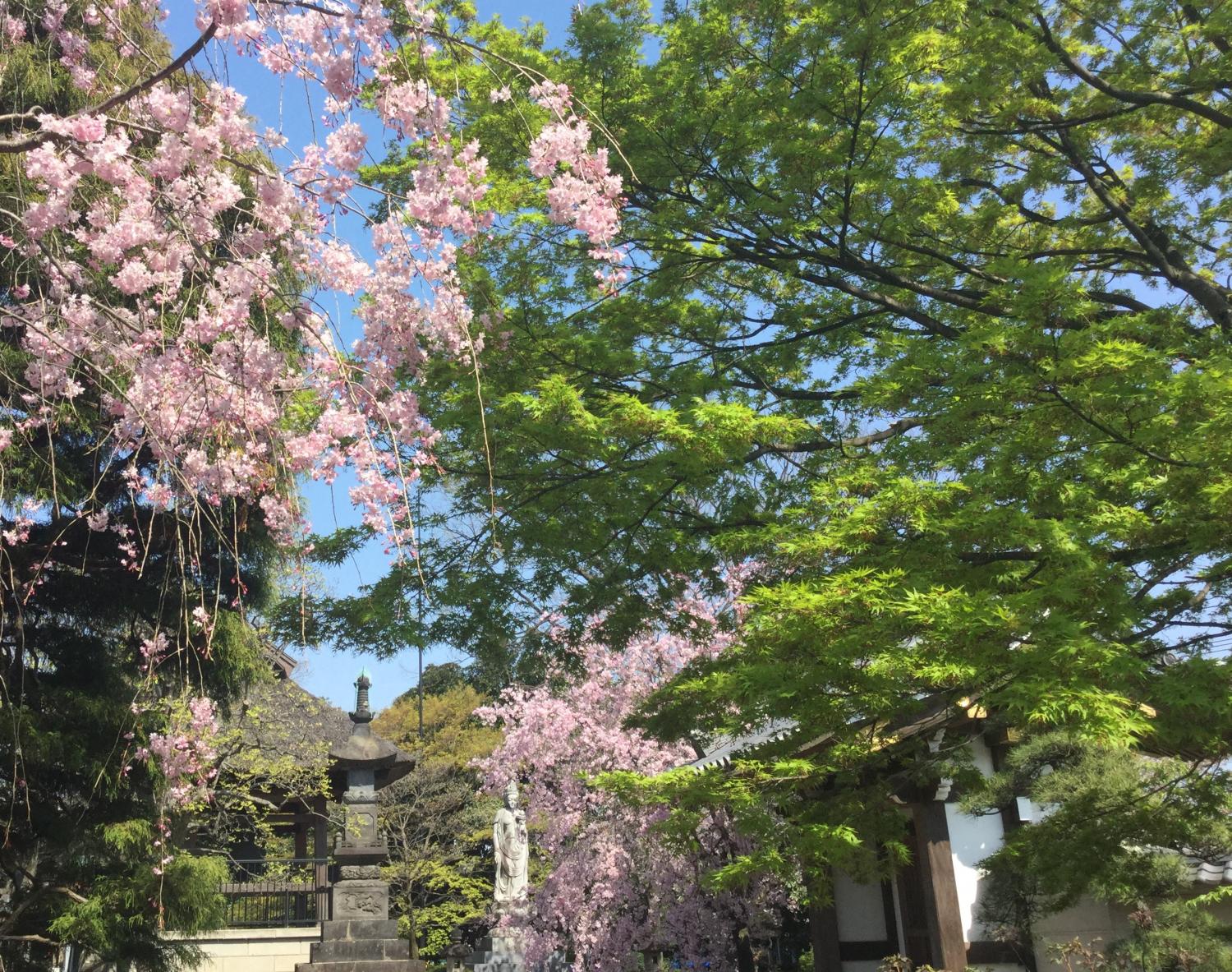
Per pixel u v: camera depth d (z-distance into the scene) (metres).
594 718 16.61
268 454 5.49
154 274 4.74
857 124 8.16
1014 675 4.88
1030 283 5.34
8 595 8.02
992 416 5.70
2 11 5.11
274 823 19.55
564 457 7.80
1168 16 9.11
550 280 9.02
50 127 4.18
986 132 9.21
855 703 5.45
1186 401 5.07
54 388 5.25
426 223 5.08
